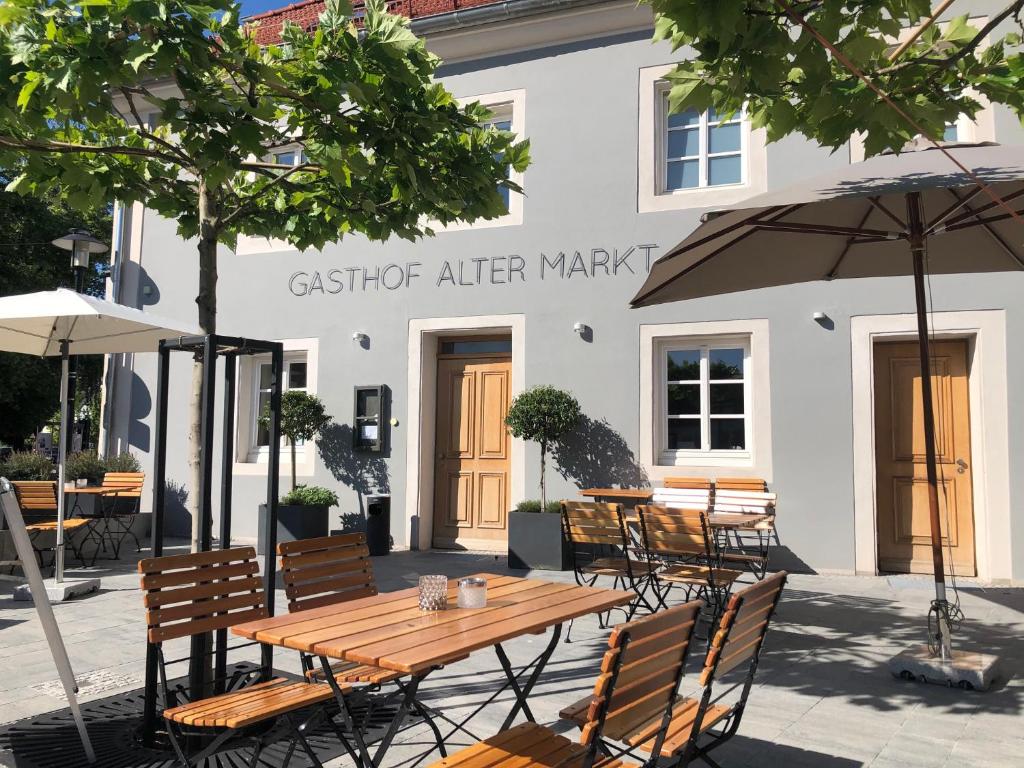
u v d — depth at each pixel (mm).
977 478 8227
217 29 3842
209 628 3668
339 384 10883
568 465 9562
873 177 4355
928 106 3639
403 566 8992
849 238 5785
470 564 9133
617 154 9711
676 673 2646
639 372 9391
